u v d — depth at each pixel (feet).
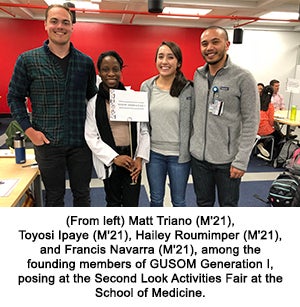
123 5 22.36
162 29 29.63
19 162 7.34
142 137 6.51
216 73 5.94
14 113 5.92
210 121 6.07
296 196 5.31
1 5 20.67
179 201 6.85
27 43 27.86
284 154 14.88
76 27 28.48
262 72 32.27
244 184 12.87
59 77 5.77
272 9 22.27
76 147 6.24
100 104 6.27
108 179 6.65
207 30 5.85
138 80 30.42
